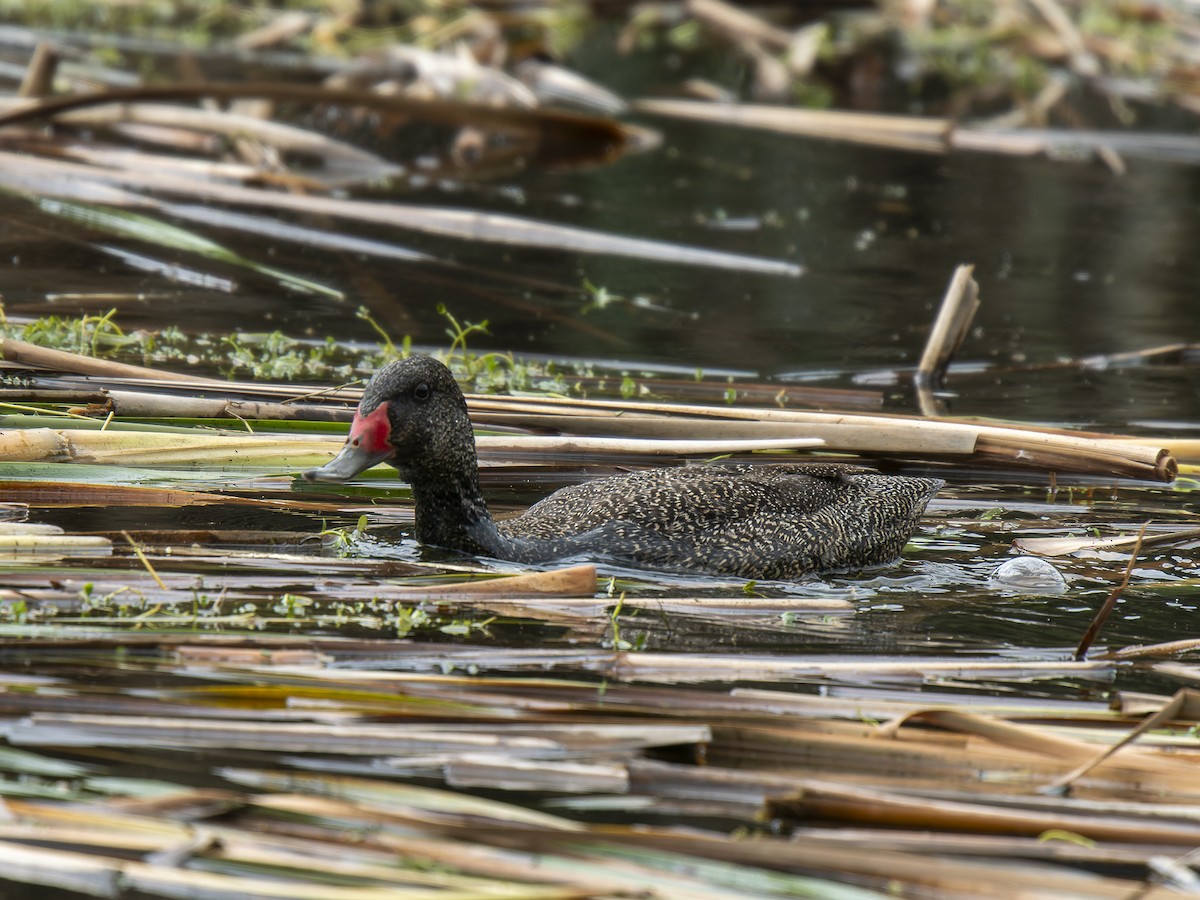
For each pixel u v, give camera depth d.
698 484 12.34
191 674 8.80
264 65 30.53
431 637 9.86
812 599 11.06
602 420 13.95
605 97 29.75
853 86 33.41
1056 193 26.59
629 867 7.08
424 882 6.90
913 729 8.56
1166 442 14.42
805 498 12.47
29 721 8.09
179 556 10.98
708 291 20.69
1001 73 33.97
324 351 16.67
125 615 9.77
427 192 24.00
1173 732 8.80
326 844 7.16
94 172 21.52
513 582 10.73
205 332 17.20
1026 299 20.92
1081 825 7.55
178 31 33.81
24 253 19.33
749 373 17.23
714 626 10.51
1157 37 34.34
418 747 8.12
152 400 13.23
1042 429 14.52
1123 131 30.52
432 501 11.84
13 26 33.34
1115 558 12.49
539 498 13.48
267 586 10.52
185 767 7.88
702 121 30.20
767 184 26.41
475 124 24.45
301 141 24.52
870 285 21.28
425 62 28.36
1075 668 9.78
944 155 29.23
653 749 8.27
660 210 24.19
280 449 13.09
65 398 13.30
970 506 13.79
